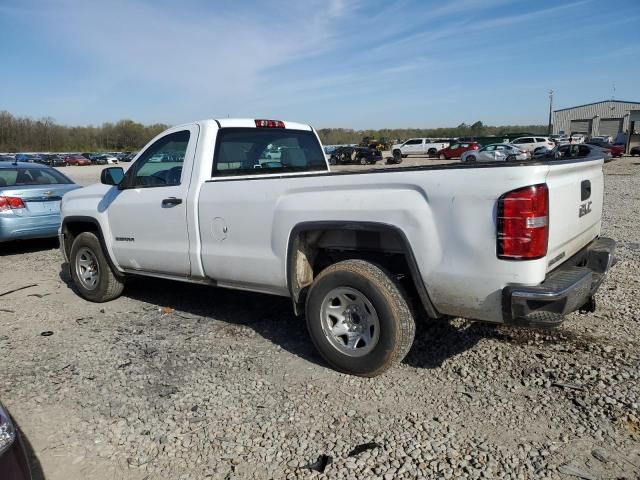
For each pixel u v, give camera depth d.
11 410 3.38
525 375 3.57
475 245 3.01
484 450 2.78
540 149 33.59
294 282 3.86
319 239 3.93
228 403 3.38
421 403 3.28
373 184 3.38
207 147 4.53
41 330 4.88
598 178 3.99
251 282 4.17
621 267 6.16
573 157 3.76
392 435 2.95
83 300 5.85
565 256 3.40
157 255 4.86
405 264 3.71
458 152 38.31
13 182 8.79
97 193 5.55
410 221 3.22
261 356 4.09
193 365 3.96
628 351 3.85
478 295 3.06
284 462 2.76
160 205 4.73
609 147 36.12
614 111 66.44
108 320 5.10
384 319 3.41
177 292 6.00
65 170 47.59
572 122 69.25
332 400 3.37
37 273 7.34
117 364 4.02
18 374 3.91
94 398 3.51
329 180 3.58
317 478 2.61
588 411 3.09
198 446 2.93
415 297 3.78
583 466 2.62
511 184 2.87
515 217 2.86
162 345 4.38
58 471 2.75
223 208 4.21
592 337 4.12
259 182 4.00
